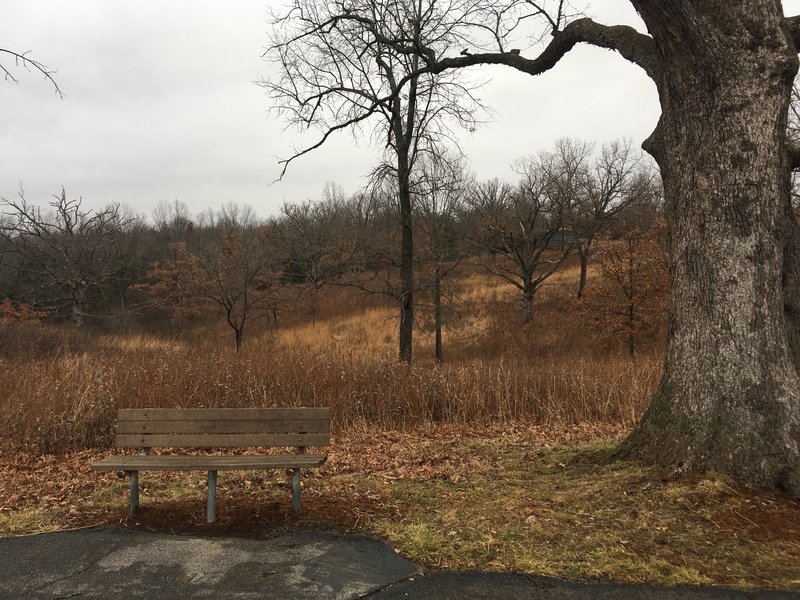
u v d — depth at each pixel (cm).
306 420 505
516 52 831
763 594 339
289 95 1424
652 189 3738
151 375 1033
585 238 3328
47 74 774
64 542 444
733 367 488
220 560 405
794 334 510
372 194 1680
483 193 3272
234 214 6969
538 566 385
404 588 363
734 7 496
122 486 593
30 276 3806
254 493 557
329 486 579
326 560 401
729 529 411
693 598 338
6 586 376
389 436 899
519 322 3034
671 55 505
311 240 3653
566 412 1052
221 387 1023
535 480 572
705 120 504
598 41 638
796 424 468
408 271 1778
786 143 535
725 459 473
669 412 525
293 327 3612
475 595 351
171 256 4831
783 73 490
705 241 506
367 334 3048
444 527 457
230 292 3219
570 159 3441
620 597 343
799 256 521
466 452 750
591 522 446
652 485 486
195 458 492
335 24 1249
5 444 805
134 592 364
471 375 1108
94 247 3672
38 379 1008
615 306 2355
